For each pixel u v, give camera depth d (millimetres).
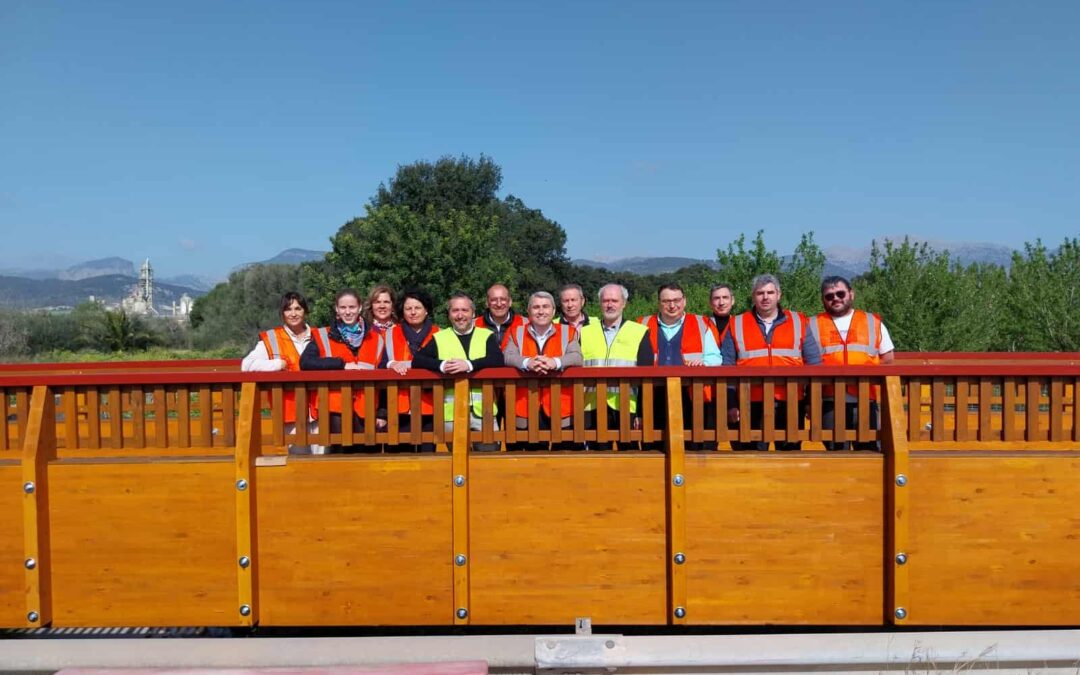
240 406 4012
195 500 4008
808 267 14648
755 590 3939
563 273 46656
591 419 4543
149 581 4016
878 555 3945
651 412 4074
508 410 4109
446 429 4355
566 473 3988
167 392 4195
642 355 4562
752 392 4410
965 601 3906
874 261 16094
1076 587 3906
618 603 3988
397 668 3711
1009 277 18516
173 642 3889
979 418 4059
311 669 3734
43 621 3986
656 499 3984
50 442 4086
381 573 4012
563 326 4828
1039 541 3904
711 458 3939
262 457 4039
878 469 3941
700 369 3990
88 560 4023
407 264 21312
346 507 4008
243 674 3709
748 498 3941
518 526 3998
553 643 3777
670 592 3955
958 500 3914
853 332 4766
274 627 4562
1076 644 3764
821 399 4188
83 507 4020
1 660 3830
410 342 4984
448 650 3828
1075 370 3982
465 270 21641
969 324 15156
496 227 22625
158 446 4145
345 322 5176
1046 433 4453
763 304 4746
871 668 3758
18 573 4008
